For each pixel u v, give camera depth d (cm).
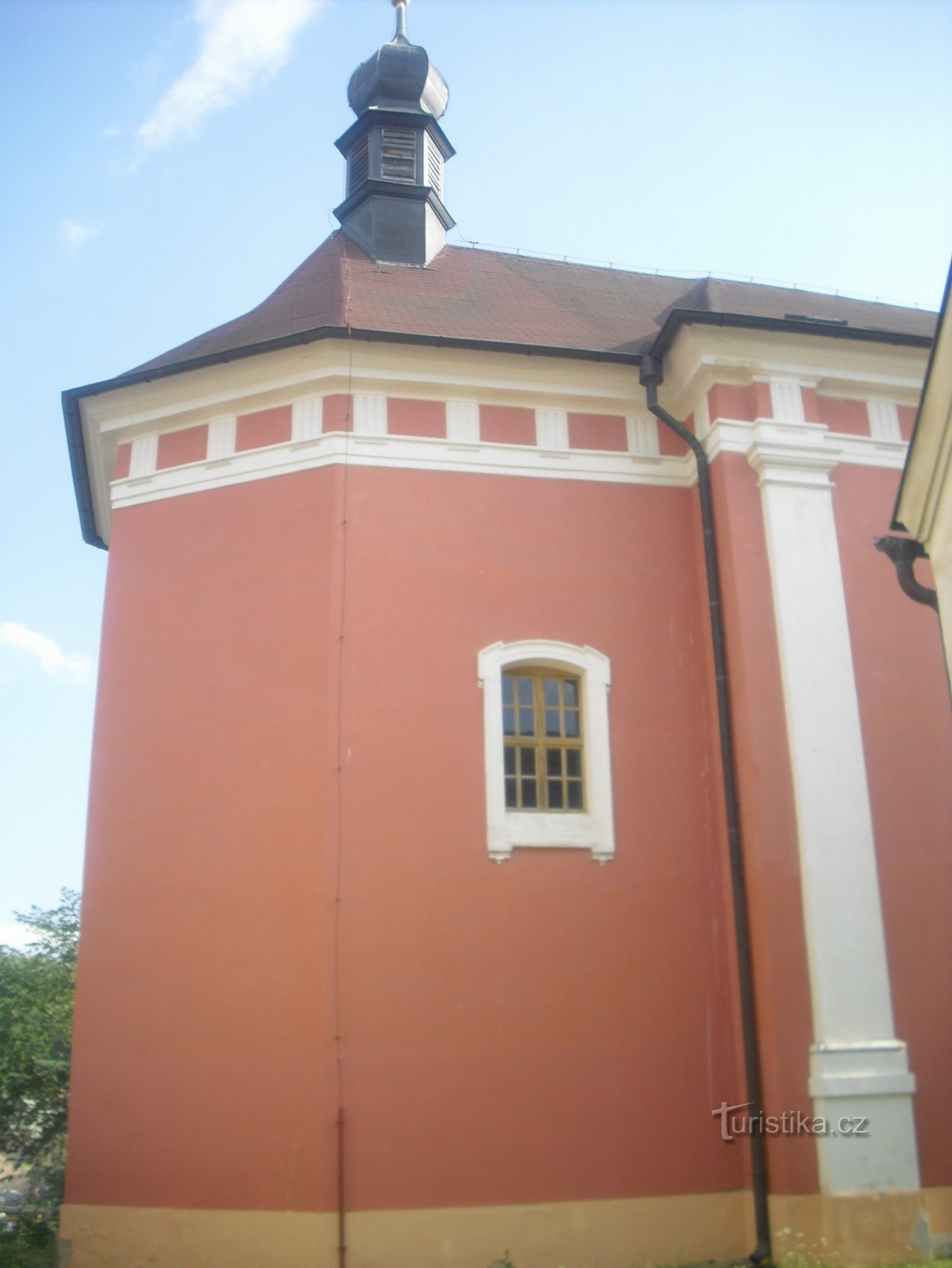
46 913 2261
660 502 1398
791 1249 1086
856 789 1222
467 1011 1165
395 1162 1110
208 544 1352
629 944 1221
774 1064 1135
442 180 1925
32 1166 1791
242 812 1231
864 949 1170
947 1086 1152
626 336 1535
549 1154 1142
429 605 1293
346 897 1173
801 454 1330
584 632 1324
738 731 1258
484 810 1233
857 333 1351
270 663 1275
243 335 1491
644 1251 1131
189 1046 1173
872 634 1295
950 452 953
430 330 1438
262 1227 1098
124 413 1434
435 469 1348
